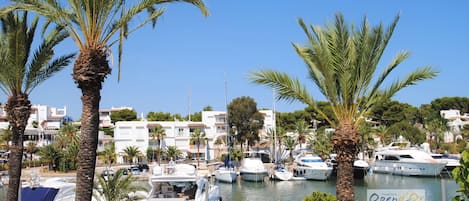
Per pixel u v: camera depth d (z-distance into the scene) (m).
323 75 14.11
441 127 97.56
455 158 61.81
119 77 11.98
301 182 57.09
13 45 14.95
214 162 86.19
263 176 56.91
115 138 90.50
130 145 90.12
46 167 74.06
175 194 23.86
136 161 88.31
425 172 57.94
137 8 12.02
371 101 14.27
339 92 14.62
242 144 103.38
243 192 49.41
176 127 93.62
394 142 93.19
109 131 110.94
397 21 13.68
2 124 89.75
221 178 56.47
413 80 13.77
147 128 91.06
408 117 114.19
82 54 11.68
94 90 11.66
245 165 58.38
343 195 14.30
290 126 117.06
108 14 11.85
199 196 22.77
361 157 82.88
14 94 15.85
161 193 23.97
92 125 11.60
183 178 24.33
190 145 93.69
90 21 11.70
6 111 15.93
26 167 73.50
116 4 12.06
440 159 59.78
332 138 14.65
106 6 11.78
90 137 11.56
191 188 24.48
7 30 15.57
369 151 82.88
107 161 82.25
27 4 11.82
